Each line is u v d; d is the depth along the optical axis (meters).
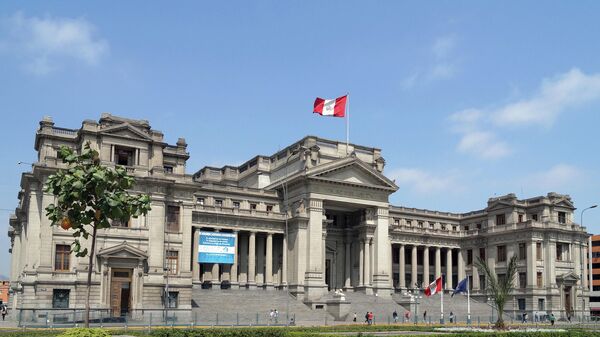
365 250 120.06
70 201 38.69
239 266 114.56
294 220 113.62
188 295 87.62
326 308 101.75
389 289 118.69
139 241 84.12
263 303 100.69
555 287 128.38
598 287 192.25
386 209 121.38
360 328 70.88
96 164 40.09
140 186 85.31
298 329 63.59
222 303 96.44
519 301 129.00
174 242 88.19
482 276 138.38
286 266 113.88
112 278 81.31
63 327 69.25
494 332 58.72
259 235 116.69
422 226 145.88
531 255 128.12
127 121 87.88
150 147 88.81
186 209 90.00
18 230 105.62
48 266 78.38
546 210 132.88
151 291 83.62
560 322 117.75
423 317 109.00
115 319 77.06
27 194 85.88
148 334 47.81
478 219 145.88
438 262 141.12
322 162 118.19
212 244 104.56
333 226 126.25
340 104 115.25
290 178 116.12
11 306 102.44
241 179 135.62
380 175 120.00
